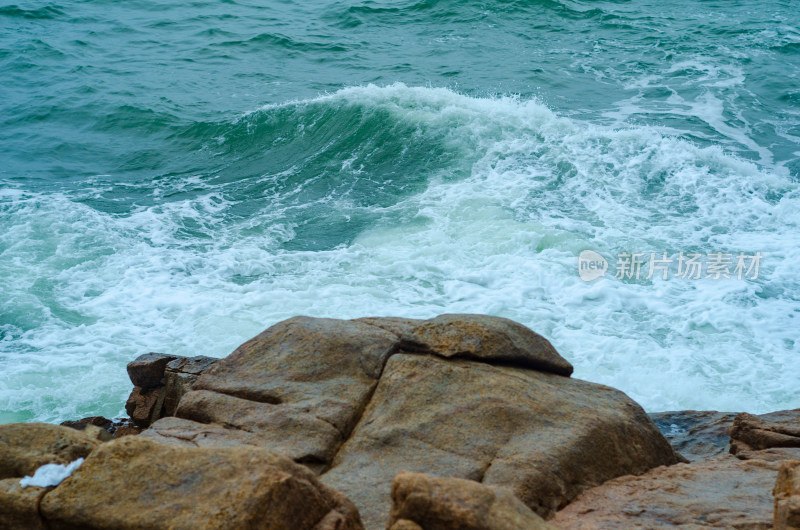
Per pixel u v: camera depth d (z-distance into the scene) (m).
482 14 24.50
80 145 16.34
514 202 13.00
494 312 9.81
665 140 14.95
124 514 2.82
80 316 9.62
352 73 20.09
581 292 10.23
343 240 12.01
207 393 4.74
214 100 18.41
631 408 4.61
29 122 17.44
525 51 21.53
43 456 3.37
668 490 3.92
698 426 5.83
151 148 16.30
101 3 26.16
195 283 10.57
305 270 10.99
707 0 26.73
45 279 10.52
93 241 11.73
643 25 23.72
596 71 19.94
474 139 15.51
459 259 11.23
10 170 14.88
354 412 4.46
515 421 4.25
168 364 6.47
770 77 19.11
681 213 12.56
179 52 21.84
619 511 3.66
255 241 11.98
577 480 3.97
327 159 15.51
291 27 23.86
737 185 13.40
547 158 14.63
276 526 2.71
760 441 4.90
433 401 4.42
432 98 17.03
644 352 8.85
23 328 9.30
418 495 2.75
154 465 3.02
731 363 8.63
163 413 6.39
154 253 11.46
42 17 24.48
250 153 16.09
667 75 19.48
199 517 2.71
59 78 19.88
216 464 2.96
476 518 2.69
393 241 11.86
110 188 14.19
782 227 12.04
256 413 4.50
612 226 12.11
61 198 13.45
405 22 24.30
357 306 9.93
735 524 3.37
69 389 8.06
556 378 4.89
